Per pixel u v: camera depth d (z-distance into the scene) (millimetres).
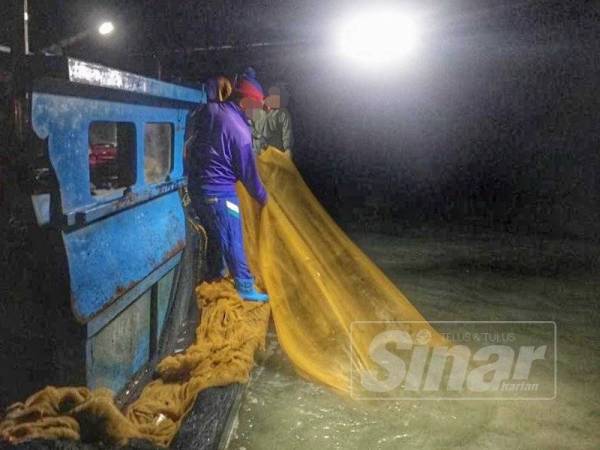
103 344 3215
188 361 3924
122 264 3270
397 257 8547
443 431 3895
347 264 6391
